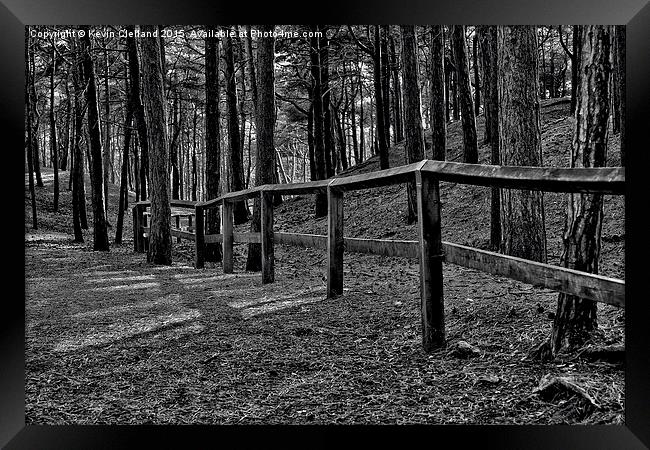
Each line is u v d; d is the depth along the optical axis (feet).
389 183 14.85
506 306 15.79
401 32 43.91
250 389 11.50
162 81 40.60
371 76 98.58
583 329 11.16
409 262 33.78
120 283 29.07
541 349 11.48
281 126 124.88
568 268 10.03
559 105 71.31
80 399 11.27
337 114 99.45
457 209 49.34
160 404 10.89
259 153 32.63
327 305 18.62
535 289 18.33
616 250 28.94
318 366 12.59
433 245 12.87
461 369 11.45
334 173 82.17
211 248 41.83
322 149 64.23
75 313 20.29
